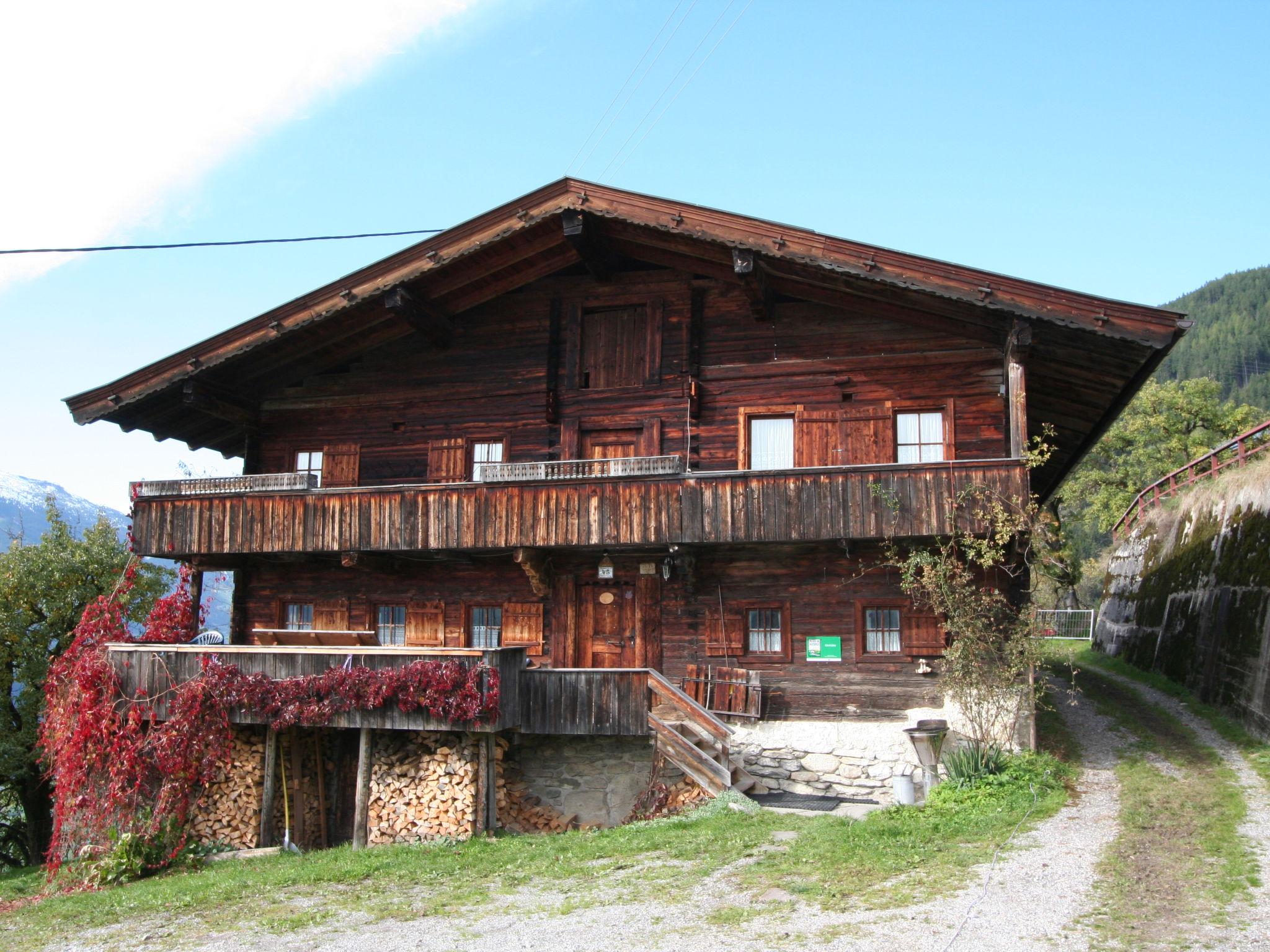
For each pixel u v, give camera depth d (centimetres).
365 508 1766
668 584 1742
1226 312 15112
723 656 1691
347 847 1467
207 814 1562
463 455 1883
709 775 1453
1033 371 1689
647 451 1788
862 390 1719
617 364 1839
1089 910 855
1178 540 2494
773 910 928
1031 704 1474
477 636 1862
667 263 1791
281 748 1584
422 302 1800
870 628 1645
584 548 1695
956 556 1562
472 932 954
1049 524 1461
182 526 1866
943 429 1681
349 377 1978
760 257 1603
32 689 2423
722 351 1791
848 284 1627
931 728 1445
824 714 1628
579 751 1611
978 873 981
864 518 1523
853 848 1106
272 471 1998
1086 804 1236
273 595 1966
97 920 1159
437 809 1464
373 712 1485
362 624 1908
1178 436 4031
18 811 2708
